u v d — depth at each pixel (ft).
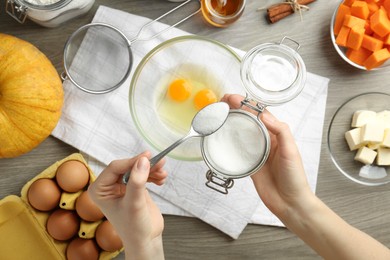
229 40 2.72
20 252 2.72
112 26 2.63
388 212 2.77
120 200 2.06
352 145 2.72
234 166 2.04
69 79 2.66
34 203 2.52
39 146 2.69
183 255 2.75
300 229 2.32
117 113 2.69
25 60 2.33
